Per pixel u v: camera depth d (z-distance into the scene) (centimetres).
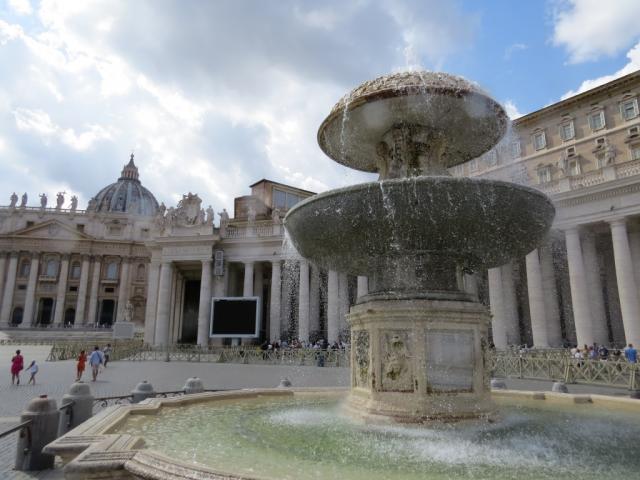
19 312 7900
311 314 3784
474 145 715
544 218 555
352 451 409
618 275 2523
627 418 575
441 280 576
